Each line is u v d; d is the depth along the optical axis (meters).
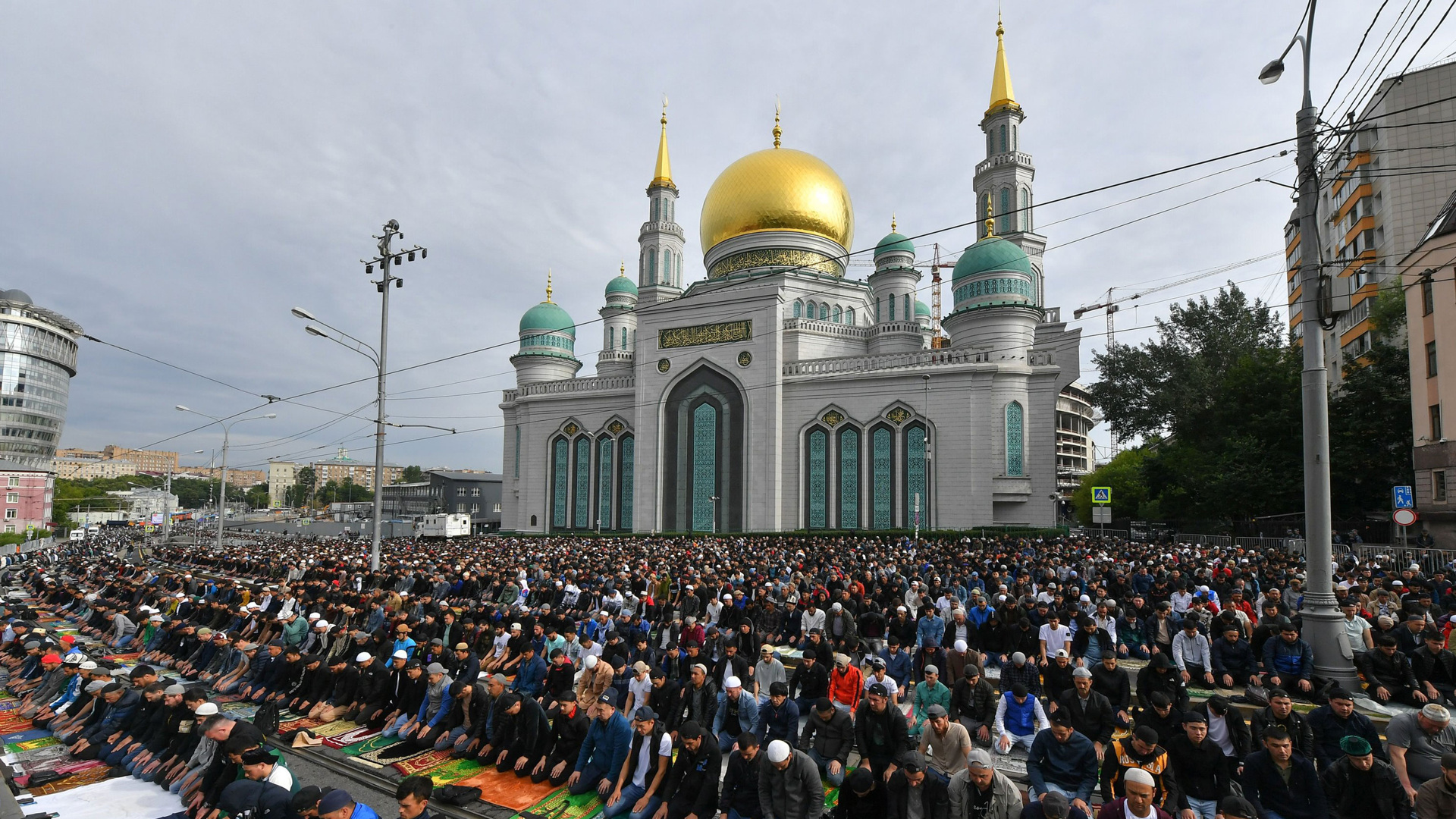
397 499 104.06
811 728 8.34
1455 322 21.77
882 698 7.75
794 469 39.00
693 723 7.51
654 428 42.03
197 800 7.77
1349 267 37.56
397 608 16.31
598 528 44.69
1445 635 11.15
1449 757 5.78
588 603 16.67
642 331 43.00
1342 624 10.37
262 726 9.82
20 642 14.59
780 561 22.41
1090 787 6.94
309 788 6.07
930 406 36.22
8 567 36.62
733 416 40.22
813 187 45.62
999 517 35.50
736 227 45.94
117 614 16.88
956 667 10.56
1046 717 8.80
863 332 42.28
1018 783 8.09
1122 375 41.03
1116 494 51.03
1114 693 8.82
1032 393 36.09
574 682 11.73
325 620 14.80
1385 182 33.72
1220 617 11.51
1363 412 28.31
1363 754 6.23
